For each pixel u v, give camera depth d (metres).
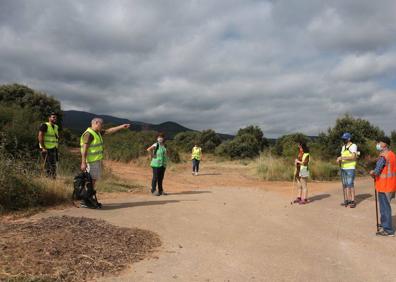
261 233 7.52
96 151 8.84
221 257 5.98
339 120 27.83
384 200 7.64
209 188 14.00
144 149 26.45
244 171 21.84
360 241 7.21
